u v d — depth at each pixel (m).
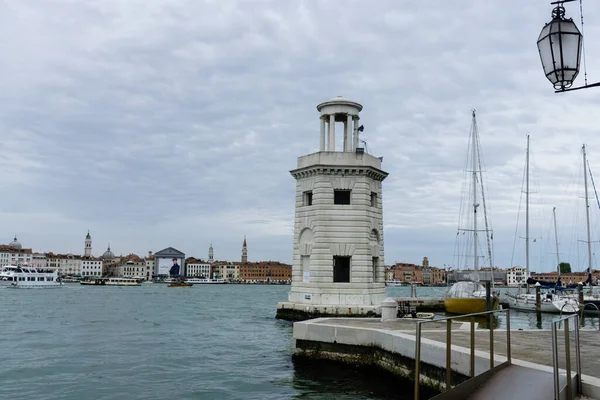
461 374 16.88
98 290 150.25
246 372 26.23
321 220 45.97
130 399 21.17
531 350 17.75
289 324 46.53
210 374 25.84
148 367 27.61
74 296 111.06
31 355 31.06
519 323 50.25
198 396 21.64
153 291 155.12
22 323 50.38
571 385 11.98
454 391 12.16
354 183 46.53
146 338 39.31
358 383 23.09
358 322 27.52
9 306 75.06
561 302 57.91
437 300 64.69
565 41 10.05
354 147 50.53
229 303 93.94
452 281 78.00
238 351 32.94
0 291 127.25
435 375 18.44
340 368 24.97
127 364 28.41
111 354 31.62
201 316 60.69
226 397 21.42
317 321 27.91
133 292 142.00
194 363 28.78
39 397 21.33
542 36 10.39
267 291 175.88
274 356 31.02
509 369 14.04
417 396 11.74
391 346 22.11
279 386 23.16
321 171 46.41
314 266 45.72
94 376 25.36
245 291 173.75
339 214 46.06
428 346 18.88
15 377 24.97
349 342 24.81
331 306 44.25
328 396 21.19
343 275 46.25
